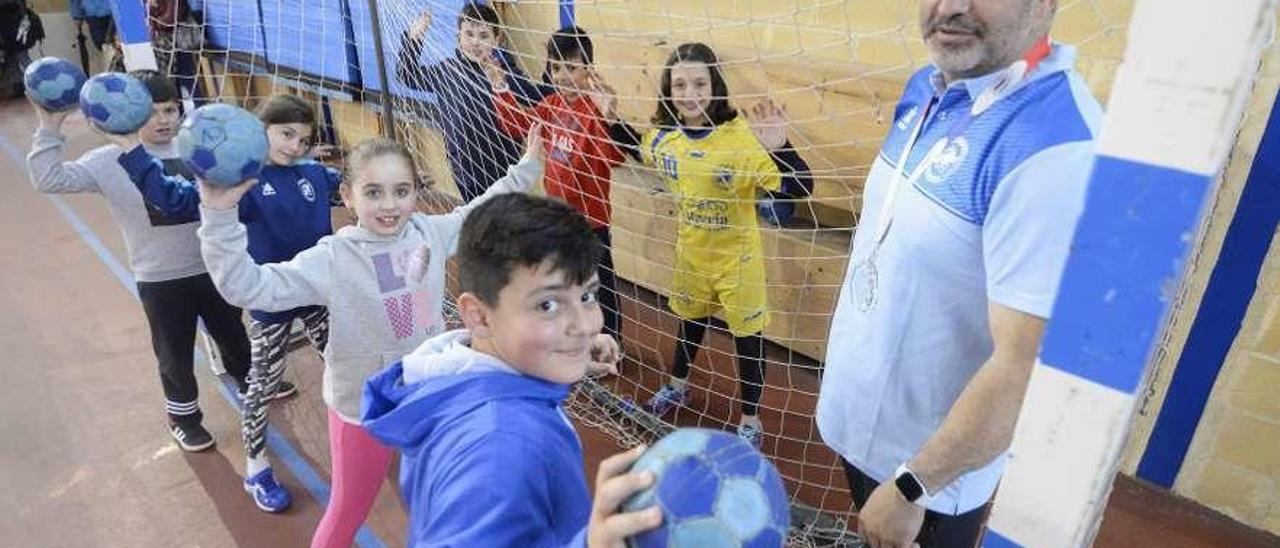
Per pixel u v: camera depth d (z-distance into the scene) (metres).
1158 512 2.37
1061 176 0.89
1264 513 2.26
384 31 3.46
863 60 2.69
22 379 3.03
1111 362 0.70
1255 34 0.56
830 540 2.20
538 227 0.93
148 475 2.48
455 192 3.89
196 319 2.46
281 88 5.15
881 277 1.19
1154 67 0.62
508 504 0.81
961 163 1.03
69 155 6.05
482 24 2.87
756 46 2.61
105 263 4.12
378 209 1.75
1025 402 0.77
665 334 3.28
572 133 2.70
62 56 8.67
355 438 1.74
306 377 3.04
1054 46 1.00
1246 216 2.07
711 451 0.67
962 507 1.28
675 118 2.49
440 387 0.96
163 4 4.04
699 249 2.59
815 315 2.99
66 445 2.63
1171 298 0.66
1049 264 0.90
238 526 2.27
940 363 1.16
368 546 2.20
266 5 5.00
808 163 2.90
